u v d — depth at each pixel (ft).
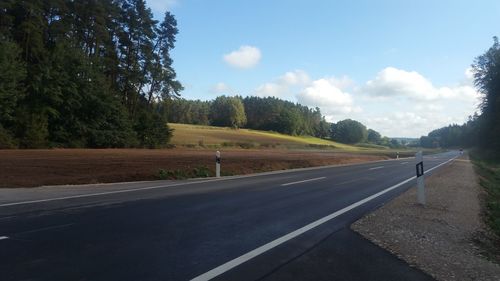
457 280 18.99
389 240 25.53
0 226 25.85
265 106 546.67
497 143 204.13
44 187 45.52
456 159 179.73
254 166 84.28
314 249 22.94
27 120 134.41
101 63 178.09
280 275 18.49
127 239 23.68
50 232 24.68
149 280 17.25
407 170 92.07
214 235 25.34
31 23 152.35
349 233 27.09
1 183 46.44
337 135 602.44
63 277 17.28
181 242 23.45
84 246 21.95
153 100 208.23
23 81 144.36
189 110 525.75
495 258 23.50
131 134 172.04
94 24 178.60
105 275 17.69
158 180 58.70
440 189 54.75
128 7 199.52
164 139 189.88
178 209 33.63
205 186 50.52
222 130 359.66
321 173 77.61
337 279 18.28
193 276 17.92
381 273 19.34
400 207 38.19
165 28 209.46
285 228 27.91
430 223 31.35
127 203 35.70
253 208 35.42
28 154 93.50
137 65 203.62
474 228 31.22
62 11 169.37
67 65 154.61
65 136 149.89
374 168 97.86
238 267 19.35
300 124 524.93
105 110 161.17
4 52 133.28
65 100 150.71
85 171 61.77
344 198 43.75
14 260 19.31
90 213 30.73
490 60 223.92
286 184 55.47
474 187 61.36
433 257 22.38
